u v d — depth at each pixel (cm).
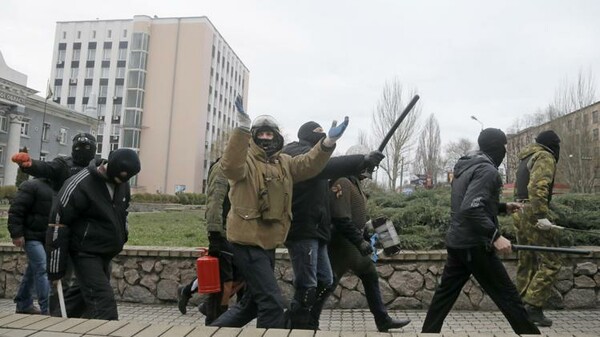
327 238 409
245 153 321
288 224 351
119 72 7169
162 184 6600
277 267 606
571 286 574
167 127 6688
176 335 279
